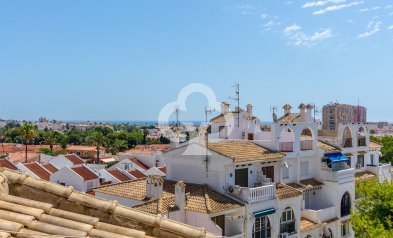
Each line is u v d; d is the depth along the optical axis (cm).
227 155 3241
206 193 3128
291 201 3544
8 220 706
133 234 757
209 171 3331
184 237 802
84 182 5678
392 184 3120
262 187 3247
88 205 845
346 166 4525
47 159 9650
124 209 844
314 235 3903
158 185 3059
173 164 3581
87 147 14462
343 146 4869
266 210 3244
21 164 6209
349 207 4350
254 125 5072
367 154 5297
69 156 8669
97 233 725
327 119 6512
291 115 5072
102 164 9619
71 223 740
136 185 3469
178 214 2836
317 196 4303
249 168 3491
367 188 3231
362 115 7375
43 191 866
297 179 4106
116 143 16350
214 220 2975
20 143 16950
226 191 3216
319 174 4306
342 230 4284
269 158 3591
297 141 4103
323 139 4894
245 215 3072
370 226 2920
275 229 3362
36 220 733
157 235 814
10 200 796
